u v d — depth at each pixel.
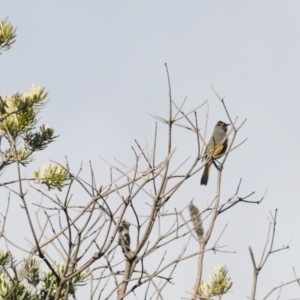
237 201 11.16
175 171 9.77
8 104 12.45
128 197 9.29
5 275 10.34
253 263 9.95
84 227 8.99
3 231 9.19
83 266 9.00
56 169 12.30
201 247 10.77
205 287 12.45
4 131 12.30
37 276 10.78
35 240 8.77
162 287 9.32
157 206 9.52
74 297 9.43
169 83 10.30
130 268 9.41
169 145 10.04
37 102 12.53
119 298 8.98
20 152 12.19
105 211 9.52
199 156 10.14
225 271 12.51
